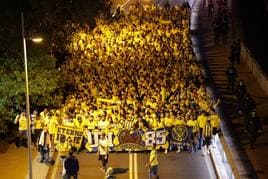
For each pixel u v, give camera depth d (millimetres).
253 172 64250
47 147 68312
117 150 70250
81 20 88938
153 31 98250
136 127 69625
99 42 94250
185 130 69812
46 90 73500
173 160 68250
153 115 69938
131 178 63906
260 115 78125
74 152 68688
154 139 69688
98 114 70312
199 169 66062
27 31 72375
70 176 60219
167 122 69688
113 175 63906
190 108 71875
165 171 65688
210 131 69625
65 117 70000
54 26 80438
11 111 71938
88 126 70062
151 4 121812
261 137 72625
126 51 91250
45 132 68188
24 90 70500
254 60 91188
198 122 69562
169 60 87125
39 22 74188
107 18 102875
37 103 74688
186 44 93125
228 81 85125
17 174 65625
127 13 114438
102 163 65875
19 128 71250
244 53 96000
